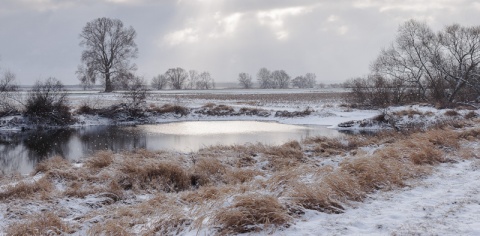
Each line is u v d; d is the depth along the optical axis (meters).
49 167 13.88
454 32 40.75
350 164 9.56
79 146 24.81
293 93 76.31
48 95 36.28
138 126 35.81
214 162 13.61
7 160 20.28
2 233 7.40
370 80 44.06
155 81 114.31
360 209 6.89
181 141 26.22
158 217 6.88
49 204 9.26
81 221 7.82
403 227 5.61
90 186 10.99
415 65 42.50
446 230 5.36
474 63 40.09
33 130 33.19
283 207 6.54
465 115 30.48
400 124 31.09
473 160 11.46
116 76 64.50
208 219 6.29
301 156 16.06
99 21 63.69
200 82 129.12
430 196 7.48
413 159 11.23
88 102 42.66
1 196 10.27
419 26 41.84
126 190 11.17
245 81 143.00
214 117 41.75
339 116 38.12
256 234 5.75
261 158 15.54
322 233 5.61
